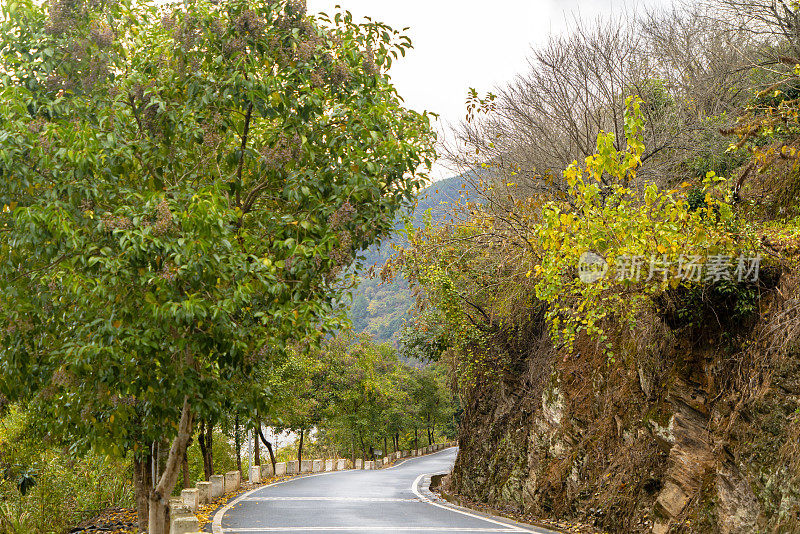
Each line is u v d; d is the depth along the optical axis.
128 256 6.28
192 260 6.11
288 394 27.17
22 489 15.80
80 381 7.43
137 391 7.27
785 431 8.31
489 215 17.19
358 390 43.78
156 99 6.97
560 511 14.23
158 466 11.88
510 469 17.94
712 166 15.46
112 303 6.53
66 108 6.95
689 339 11.22
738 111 16.28
